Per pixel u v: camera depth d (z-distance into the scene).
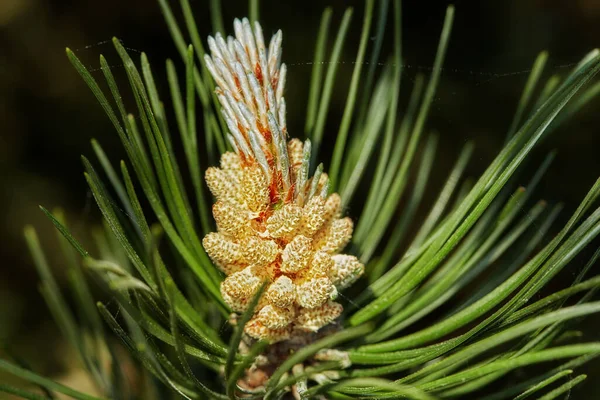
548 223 0.33
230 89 0.30
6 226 0.55
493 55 0.57
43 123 0.56
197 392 0.30
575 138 0.54
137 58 0.55
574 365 0.29
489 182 0.29
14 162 0.56
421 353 0.29
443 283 0.31
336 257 0.30
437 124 0.54
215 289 0.30
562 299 0.29
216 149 0.48
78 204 0.56
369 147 0.33
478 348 0.26
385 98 0.33
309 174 0.32
